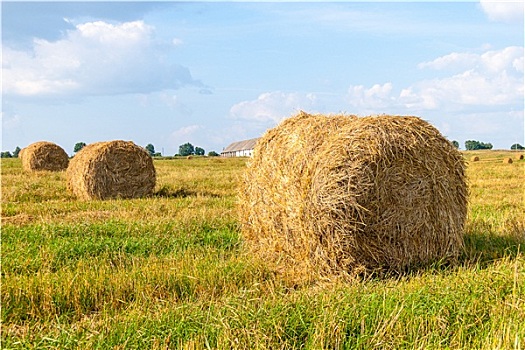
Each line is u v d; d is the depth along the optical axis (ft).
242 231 33.45
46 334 20.21
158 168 120.98
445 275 26.04
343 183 26.81
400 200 28.07
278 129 31.83
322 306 20.29
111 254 31.12
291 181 28.55
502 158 180.24
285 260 29.78
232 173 98.27
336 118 29.86
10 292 24.36
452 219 29.68
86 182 60.08
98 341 18.63
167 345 18.38
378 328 18.65
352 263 27.40
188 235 34.83
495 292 21.91
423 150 28.68
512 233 33.86
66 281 25.40
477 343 17.98
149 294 24.52
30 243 32.89
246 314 19.99
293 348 17.98
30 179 78.43
